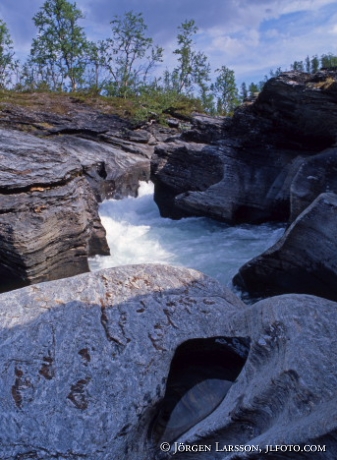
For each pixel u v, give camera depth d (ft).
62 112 81.00
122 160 63.98
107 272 16.07
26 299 14.38
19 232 25.55
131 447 11.78
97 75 126.21
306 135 40.40
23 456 10.84
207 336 14.12
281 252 23.11
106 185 57.47
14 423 11.23
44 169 29.43
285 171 41.27
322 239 21.44
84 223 30.17
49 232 27.17
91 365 12.50
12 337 12.92
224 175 43.78
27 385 11.91
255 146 44.14
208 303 15.38
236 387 12.71
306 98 36.81
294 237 22.56
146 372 12.71
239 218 42.83
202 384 13.69
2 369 12.15
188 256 33.65
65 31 126.72
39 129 73.20
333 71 36.60
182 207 46.75
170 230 42.06
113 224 45.83
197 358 14.46
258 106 42.60
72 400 11.75
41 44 126.93
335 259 20.77
